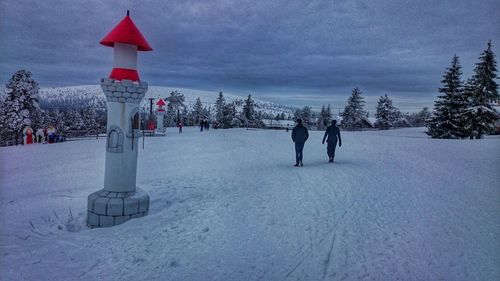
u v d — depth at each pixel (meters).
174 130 53.28
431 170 13.01
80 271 5.61
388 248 5.86
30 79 45.66
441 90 46.62
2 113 44.66
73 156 20.95
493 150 20.14
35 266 5.83
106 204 8.42
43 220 8.75
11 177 14.48
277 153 20.97
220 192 10.59
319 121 96.56
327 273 5.16
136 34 8.87
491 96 43.72
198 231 7.18
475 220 7.08
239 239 6.64
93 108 82.69
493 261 5.26
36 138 35.50
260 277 5.15
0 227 8.12
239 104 81.94
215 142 29.23
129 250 6.38
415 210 7.84
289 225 7.25
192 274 5.32
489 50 44.03
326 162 15.83
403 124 78.94
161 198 10.35
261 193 10.07
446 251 5.66
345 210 8.03
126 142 8.94
